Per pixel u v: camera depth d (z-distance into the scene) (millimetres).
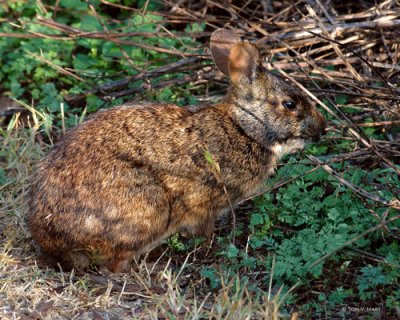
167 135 10391
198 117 10648
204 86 13859
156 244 10492
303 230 10367
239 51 10781
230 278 9992
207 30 14797
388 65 12969
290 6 14094
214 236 11219
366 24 13133
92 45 14641
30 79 14750
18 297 9625
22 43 14742
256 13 14500
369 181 10898
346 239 9953
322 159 11555
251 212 11391
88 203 9891
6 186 12039
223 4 14445
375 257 9820
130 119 10406
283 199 11000
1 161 12797
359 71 13516
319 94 12758
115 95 13703
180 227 10680
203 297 9758
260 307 8867
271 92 10781
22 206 11531
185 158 10375
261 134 10812
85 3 15164
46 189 10031
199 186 10477
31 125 13789
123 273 10328
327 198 10805
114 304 9633
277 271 9656
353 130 11188
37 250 10766
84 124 10477
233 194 10828
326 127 11125
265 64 13047
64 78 14516
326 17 13664
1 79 14875
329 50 13766
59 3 15312
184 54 13445
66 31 14055
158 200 10219
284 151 11047
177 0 15180
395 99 11586
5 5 15195
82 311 9469
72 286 9828
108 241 10023
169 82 13562
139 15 14578
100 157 10070
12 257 10570
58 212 9914
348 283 9789
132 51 14297
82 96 14055
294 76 12641
